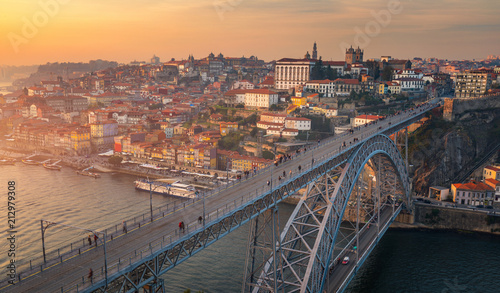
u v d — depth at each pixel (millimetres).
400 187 159875
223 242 135875
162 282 58188
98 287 49062
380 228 139125
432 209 167375
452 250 141125
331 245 90562
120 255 56625
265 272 78062
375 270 124125
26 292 48312
